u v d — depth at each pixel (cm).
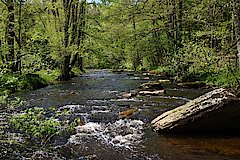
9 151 718
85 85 2092
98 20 2784
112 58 4603
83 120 1038
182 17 2200
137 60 4291
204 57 1561
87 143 811
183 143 804
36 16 2119
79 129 935
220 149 751
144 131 920
